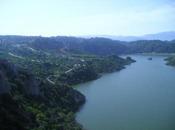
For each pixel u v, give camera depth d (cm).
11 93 10462
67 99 14888
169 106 15012
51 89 14462
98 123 12494
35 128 9250
